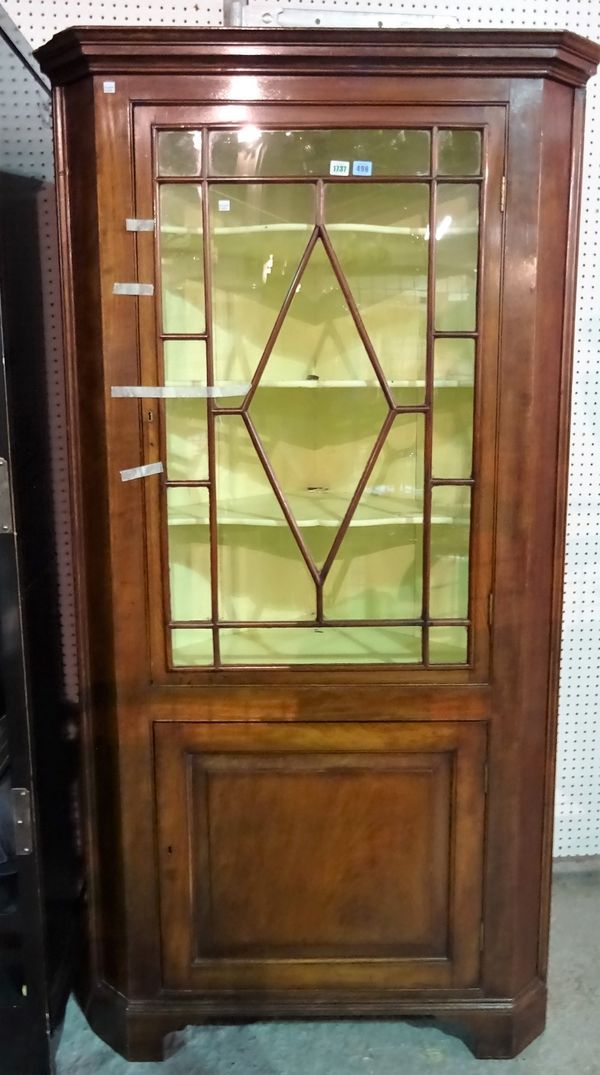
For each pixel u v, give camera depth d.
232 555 1.35
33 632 1.38
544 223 1.22
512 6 1.61
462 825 1.37
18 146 1.37
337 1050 1.44
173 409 1.28
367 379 1.30
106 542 1.29
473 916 1.39
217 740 1.33
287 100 1.18
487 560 1.29
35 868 1.31
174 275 1.25
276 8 1.57
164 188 1.22
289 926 1.40
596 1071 1.38
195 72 1.17
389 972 1.41
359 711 1.33
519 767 1.35
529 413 1.26
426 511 1.29
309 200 1.24
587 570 1.79
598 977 1.59
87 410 1.29
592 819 1.91
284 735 1.34
